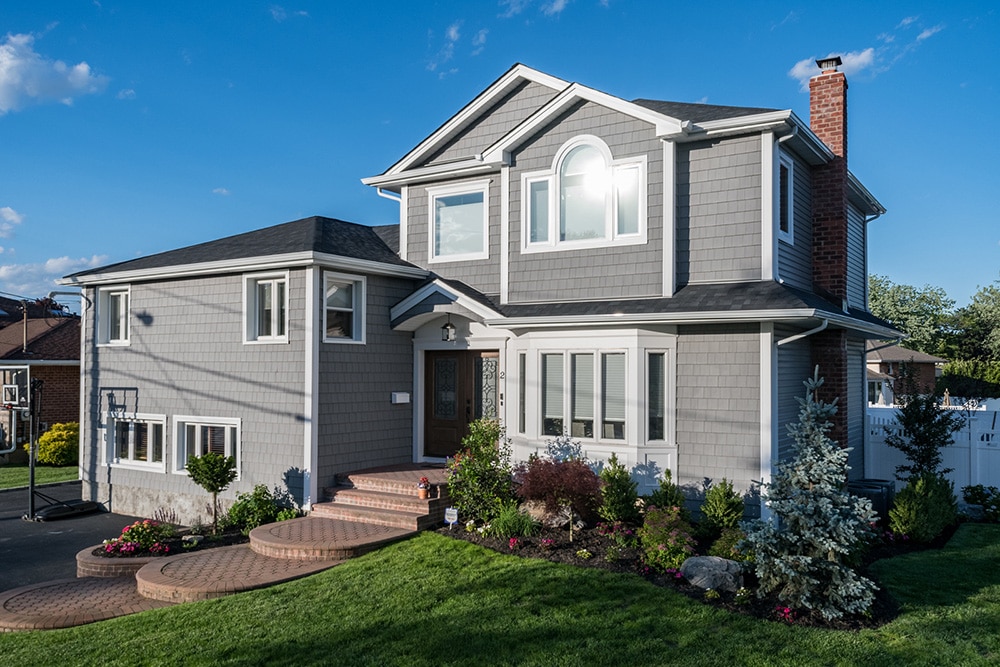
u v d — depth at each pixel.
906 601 8.37
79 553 11.73
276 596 8.84
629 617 7.71
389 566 9.80
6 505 17.25
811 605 7.82
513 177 14.09
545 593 8.44
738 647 6.99
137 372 15.70
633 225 12.89
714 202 12.37
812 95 14.33
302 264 13.05
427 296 14.22
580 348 12.62
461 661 6.82
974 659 6.77
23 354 25.16
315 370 13.06
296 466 13.14
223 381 14.23
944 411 14.33
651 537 9.42
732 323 11.57
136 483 15.63
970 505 13.63
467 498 11.57
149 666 7.00
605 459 12.30
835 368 13.18
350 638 7.42
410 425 15.18
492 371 14.52
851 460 14.94
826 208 14.02
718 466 11.65
